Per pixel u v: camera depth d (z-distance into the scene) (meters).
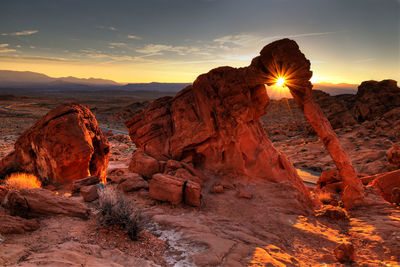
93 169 12.72
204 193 10.49
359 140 42.22
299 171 31.44
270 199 10.22
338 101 76.88
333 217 9.72
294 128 68.00
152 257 5.60
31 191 7.02
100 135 13.10
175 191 9.19
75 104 12.41
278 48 10.79
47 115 11.69
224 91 12.12
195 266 5.36
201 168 12.76
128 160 24.20
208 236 6.77
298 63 10.89
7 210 6.87
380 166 27.47
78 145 10.87
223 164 12.23
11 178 10.19
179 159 13.18
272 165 11.97
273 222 8.62
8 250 4.55
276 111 124.75
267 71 11.69
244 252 6.11
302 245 7.39
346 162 11.69
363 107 55.84
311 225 8.81
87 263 4.45
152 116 14.69
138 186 10.61
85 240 5.67
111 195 7.08
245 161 12.12
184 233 6.96
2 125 69.62
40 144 11.31
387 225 8.67
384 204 11.09
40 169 11.75
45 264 4.07
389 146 36.25
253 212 9.22
